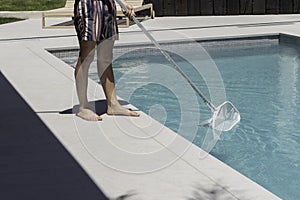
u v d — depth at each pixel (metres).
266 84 6.78
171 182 3.15
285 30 9.73
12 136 4.04
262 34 9.29
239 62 8.09
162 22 11.36
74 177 3.26
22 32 10.27
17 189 3.09
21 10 13.52
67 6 10.90
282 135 4.90
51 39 9.24
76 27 4.44
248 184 3.12
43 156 3.62
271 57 8.44
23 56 7.65
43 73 6.48
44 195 3.01
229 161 4.29
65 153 3.67
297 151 4.52
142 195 2.98
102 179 3.22
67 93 5.43
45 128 4.24
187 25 10.77
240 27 10.34
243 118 5.38
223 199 2.90
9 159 3.57
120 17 10.85
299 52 8.79
